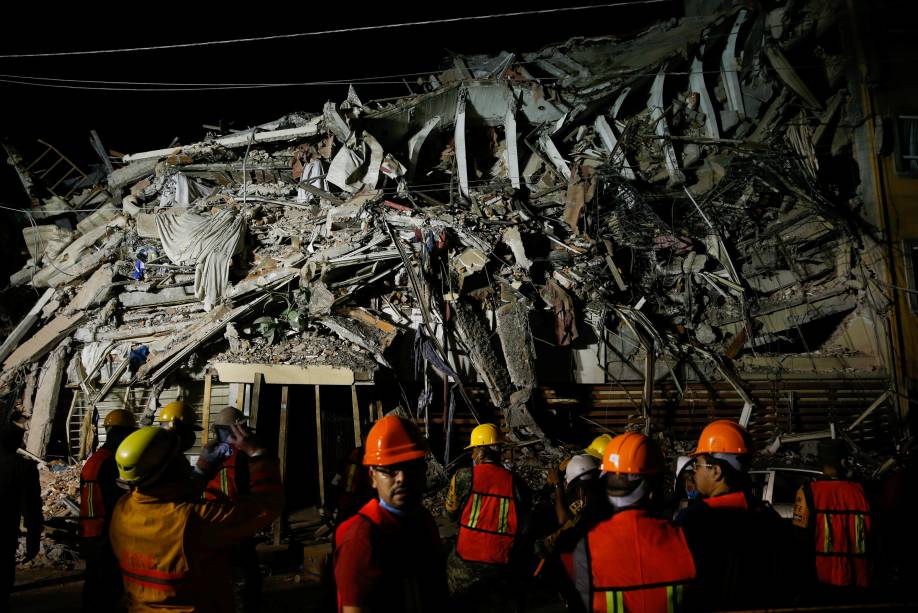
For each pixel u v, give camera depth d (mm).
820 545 4320
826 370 14797
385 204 14391
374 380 12250
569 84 16406
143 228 14344
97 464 5031
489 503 4793
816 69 17375
